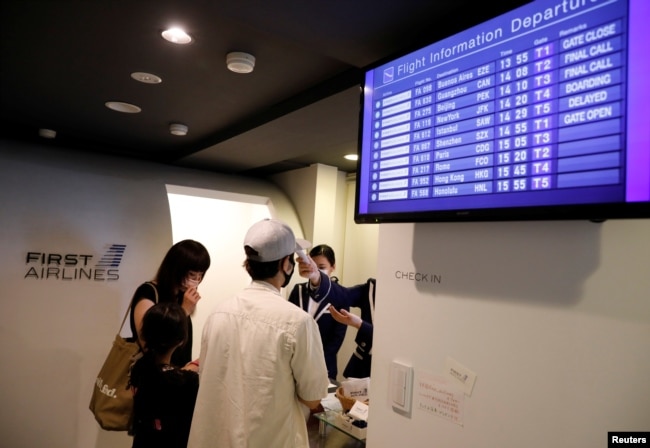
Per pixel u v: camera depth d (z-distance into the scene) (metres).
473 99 1.00
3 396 2.52
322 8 1.13
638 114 0.74
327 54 1.41
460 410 1.07
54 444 2.64
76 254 2.83
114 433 2.84
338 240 4.09
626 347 0.81
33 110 2.45
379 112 1.24
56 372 2.69
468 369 1.07
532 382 0.94
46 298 2.70
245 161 3.40
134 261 3.04
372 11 1.13
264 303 1.39
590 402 0.85
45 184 2.82
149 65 1.80
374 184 1.23
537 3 0.89
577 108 0.82
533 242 0.97
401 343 1.24
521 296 0.98
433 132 1.08
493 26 0.97
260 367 1.30
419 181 1.11
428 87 1.11
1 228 2.61
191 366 1.93
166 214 3.25
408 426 1.20
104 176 3.08
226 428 1.31
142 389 1.61
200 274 2.30
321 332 2.56
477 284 1.07
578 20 0.83
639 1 0.75
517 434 0.96
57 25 1.48
